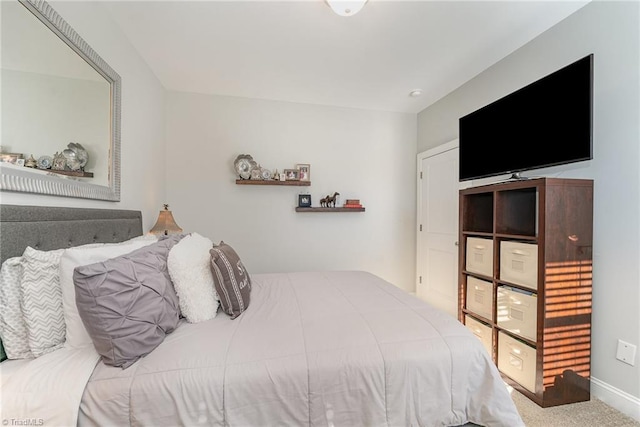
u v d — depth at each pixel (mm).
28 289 963
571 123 1586
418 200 3512
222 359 967
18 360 956
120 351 915
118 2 1648
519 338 1698
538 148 1783
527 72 2084
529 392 1604
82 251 1065
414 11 1737
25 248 1041
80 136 1428
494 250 1867
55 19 1222
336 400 971
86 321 908
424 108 3408
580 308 1586
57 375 864
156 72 2527
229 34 1976
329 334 1133
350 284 1899
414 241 3609
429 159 3305
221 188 3041
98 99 1591
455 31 1942
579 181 1572
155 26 1883
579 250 1575
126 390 855
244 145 3088
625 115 1519
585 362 1596
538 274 1551
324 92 2963
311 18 1806
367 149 3441
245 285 1469
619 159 1542
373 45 2111
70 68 1347
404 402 1017
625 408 1490
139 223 2041
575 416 1469
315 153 3285
